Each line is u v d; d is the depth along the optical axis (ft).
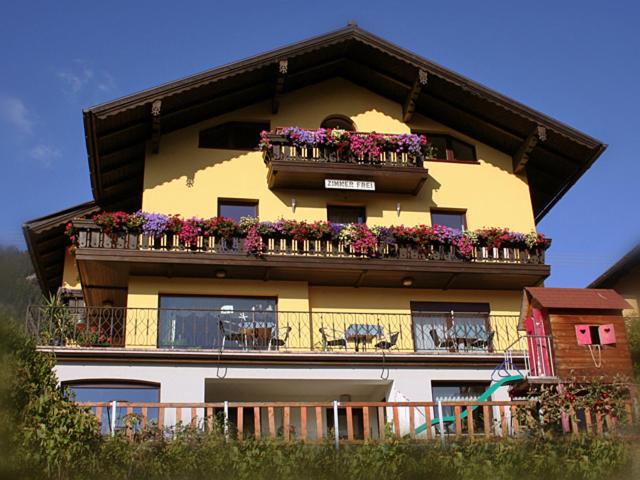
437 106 81.66
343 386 67.77
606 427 53.11
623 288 64.90
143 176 76.59
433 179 80.74
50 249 79.36
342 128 81.82
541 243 76.79
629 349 63.21
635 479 47.67
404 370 66.95
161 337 69.51
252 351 64.59
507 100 77.56
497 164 82.79
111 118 70.44
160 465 45.11
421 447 48.70
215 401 68.33
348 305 74.90
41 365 43.98
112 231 70.59
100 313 68.39
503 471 47.09
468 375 67.67
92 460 43.62
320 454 47.47
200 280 72.59
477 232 76.18
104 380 62.69
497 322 75.66
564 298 64.28
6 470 39.32
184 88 71.82
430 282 75.72
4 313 40.40
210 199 75.77
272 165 74.23
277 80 76.33
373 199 78.95
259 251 71.36
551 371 62.13
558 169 83.05
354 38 76.89
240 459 46.26
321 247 73.31
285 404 50.85
